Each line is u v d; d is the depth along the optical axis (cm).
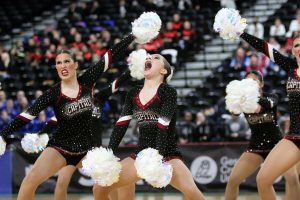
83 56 1445
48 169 561
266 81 1291
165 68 549
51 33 1633
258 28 1433
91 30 1591
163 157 517
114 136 543
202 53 1512
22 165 1125
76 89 575
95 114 662
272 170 526
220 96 1288
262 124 648
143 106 537
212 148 1073
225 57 1498
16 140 1166
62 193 640
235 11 554
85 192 1102
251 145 659
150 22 562
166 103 527
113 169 504
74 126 576
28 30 1817
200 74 1456
